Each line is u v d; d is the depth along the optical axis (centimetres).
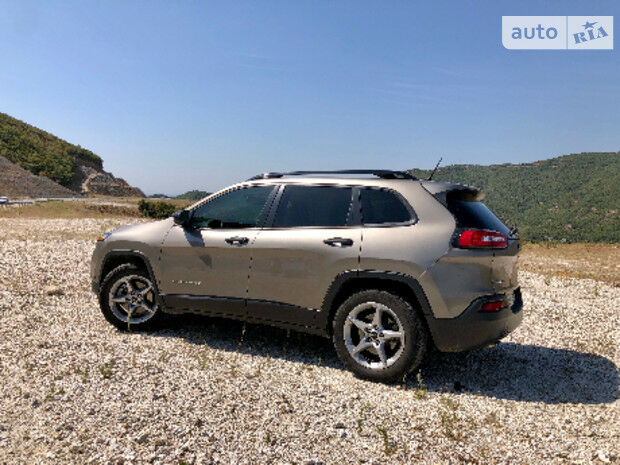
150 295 484
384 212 374
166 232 463
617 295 729
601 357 439
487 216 372
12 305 568
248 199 436
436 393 352
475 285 338
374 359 372
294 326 399
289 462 252
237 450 262
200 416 299
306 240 390
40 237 1355
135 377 358
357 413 313
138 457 250
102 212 3844
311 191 410
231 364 397
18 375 356
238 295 420
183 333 480
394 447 271
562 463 256
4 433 273
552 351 457
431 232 351
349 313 371
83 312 553
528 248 1497
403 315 348
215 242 430
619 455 262
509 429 296
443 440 281
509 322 356
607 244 1581
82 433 273
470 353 445
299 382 363
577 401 341
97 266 491
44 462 244
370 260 361
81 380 349
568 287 795
